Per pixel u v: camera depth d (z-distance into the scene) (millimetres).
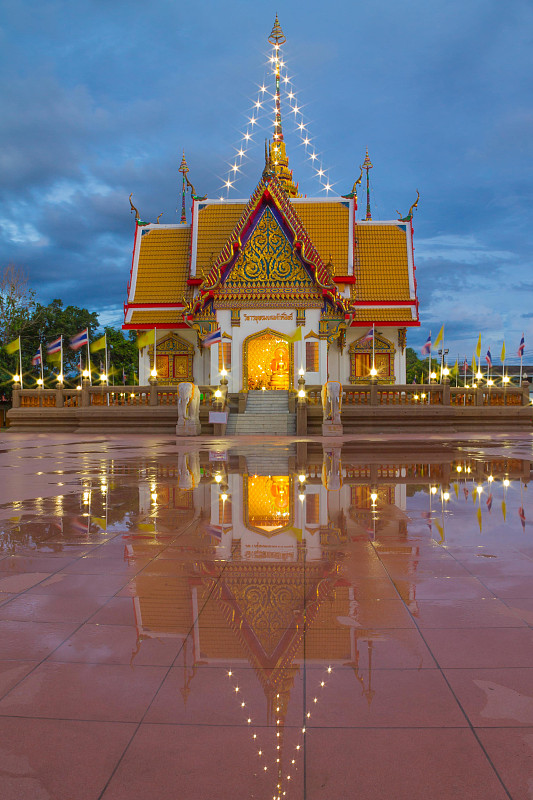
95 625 4520
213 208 46969
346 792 2607
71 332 67125
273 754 2883
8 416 36656
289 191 50969
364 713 3244
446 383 34219
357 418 33812
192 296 44719
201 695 3438
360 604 4938
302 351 38844
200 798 2584
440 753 2895
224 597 5152
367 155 59438
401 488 11578
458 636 4270
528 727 3115
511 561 6250
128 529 7973
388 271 45500
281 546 6973
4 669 3785
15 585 5527
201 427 33531
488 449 21422
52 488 11859
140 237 48000
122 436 32156
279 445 24344
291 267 39094
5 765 2826
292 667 3781
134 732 3076
